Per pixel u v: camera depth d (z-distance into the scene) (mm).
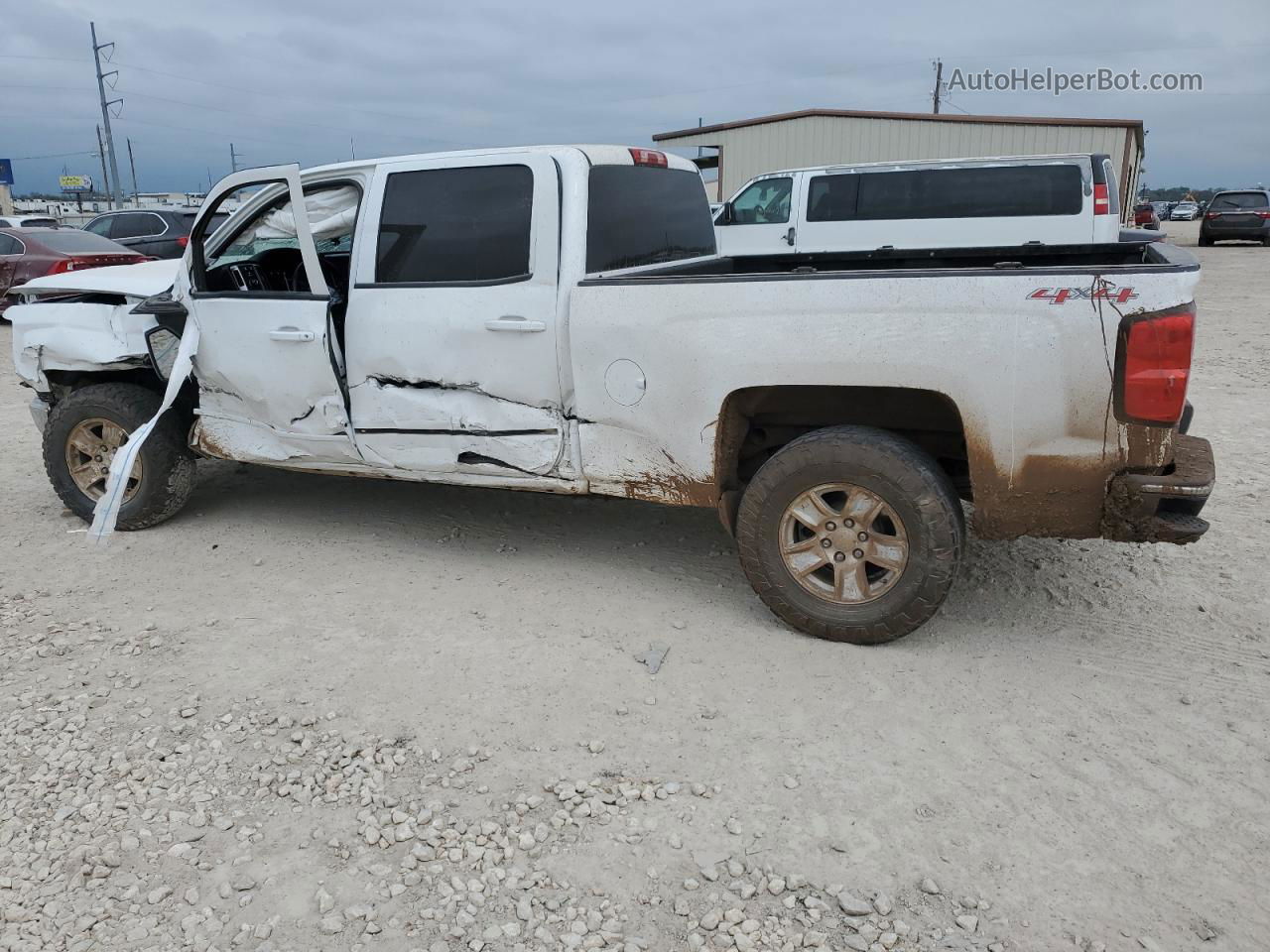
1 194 57469
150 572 4645
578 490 4180
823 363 3545
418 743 3195
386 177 4363
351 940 2400
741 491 4047
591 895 2535
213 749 3172
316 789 2969
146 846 2736
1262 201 29062
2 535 5223
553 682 3551
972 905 2469
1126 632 3873
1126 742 3135
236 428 4879
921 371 3428
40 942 2400
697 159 23531
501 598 4273
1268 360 9672
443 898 2531
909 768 3020
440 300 4184
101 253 14172
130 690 3551
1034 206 11086
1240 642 3775
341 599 4293
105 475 5230
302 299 4445
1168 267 3160
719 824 2789
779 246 12219
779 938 2385
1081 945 2338
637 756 3109
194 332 4746
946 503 3465
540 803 2891
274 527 5227
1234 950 2318
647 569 4570
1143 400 3195
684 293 3725
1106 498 3369
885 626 3627
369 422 4465
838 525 3629
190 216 16547
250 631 4008
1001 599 4180
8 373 10289
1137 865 2598
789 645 3779
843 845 2686
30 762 3131
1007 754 3082
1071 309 3232
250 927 2443
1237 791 2885
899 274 3414
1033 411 3332
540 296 4004
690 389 3785
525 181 4070
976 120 19969
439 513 5391
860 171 11703
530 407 4133
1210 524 5023
